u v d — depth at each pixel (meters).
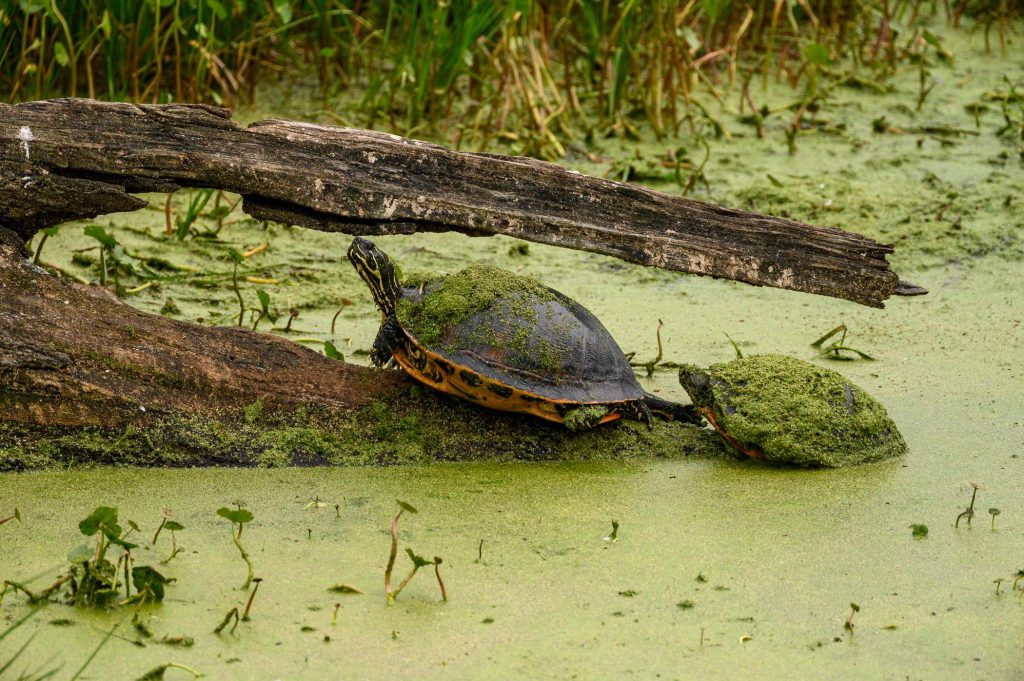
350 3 12.83
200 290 9.25
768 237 6.97
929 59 14.44
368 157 6.66
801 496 6.49
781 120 12.90
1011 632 5.11
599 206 6.84
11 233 6.55
